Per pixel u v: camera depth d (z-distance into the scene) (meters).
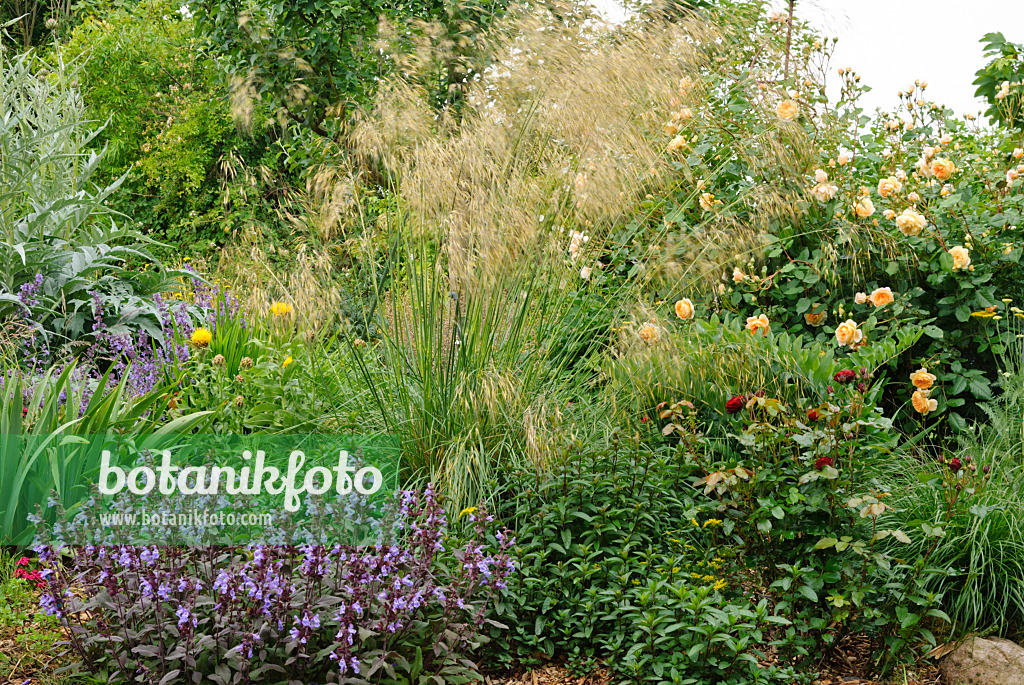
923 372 3.74
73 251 5.79
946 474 3.17
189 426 3.31
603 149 4.11
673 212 4.44
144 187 11.09
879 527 3.01
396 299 3.88
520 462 3.40
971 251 4.27
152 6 11.64
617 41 4.41
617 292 4.35
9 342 4.23
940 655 2.86
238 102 7.11
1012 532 3.00
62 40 11.29
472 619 2.69
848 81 5.12
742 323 4.48
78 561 2.37
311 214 4.88
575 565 2.97
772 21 4.97
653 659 2.63
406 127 4.30
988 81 5.59
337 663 2.32
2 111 5.83
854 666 2.86
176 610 2.28
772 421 3.31
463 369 3.65
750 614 2.55
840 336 3.78
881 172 4.92
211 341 4.48
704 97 4.67
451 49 4.95
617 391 3.84
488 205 3.92
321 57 7.85
